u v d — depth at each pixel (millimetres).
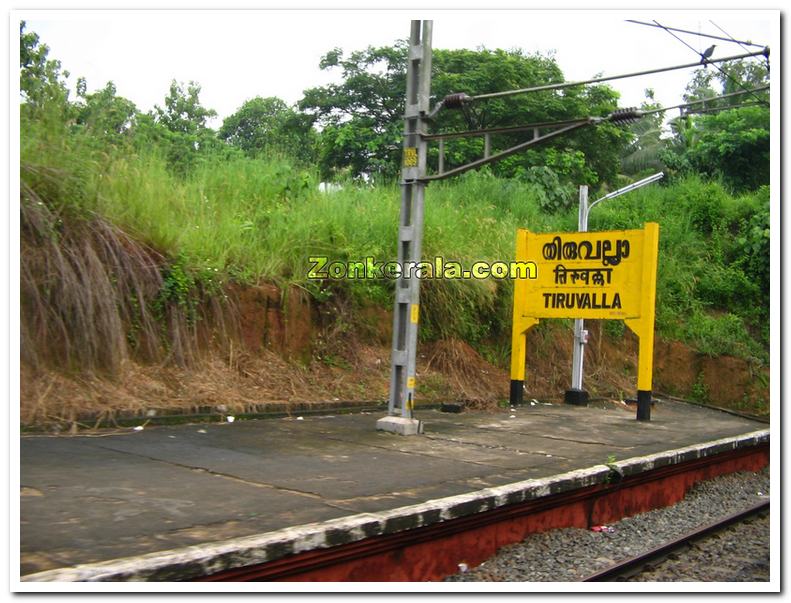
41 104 9289
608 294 12461
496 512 6191
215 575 4168
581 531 7090
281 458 7227
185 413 8867
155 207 10297
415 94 9383
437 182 17812
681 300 18391
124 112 11492
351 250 12281
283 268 11656
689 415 13844
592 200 21250
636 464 7945
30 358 8023
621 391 15734
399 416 9469
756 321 18547
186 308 9820
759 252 19109
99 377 8609
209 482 6031
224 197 12281
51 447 6992
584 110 23859
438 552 5703
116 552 4133
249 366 10422
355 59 24359
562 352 15945
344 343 12039
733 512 8484
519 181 20172
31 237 8453
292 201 12961
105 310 8766
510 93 9023
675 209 21312
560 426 10852
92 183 9453
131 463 6551
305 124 24469
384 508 5430
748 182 24656
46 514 4840
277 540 4453
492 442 9008
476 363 13891
